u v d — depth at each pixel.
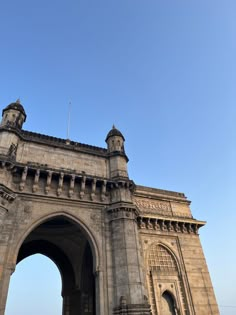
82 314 26.53
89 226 22.88
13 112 25.69
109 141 30.12
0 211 19.66
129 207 24.02
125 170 27.28
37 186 22.45
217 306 28.06
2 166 21.16
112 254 22.11
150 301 25.95
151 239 29.69
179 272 28.95
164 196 34.44
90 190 24.80
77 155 26.91
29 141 25.14
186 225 32.75
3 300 16.97
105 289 20.31
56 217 22.59
